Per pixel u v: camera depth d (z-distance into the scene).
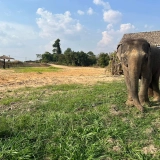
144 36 27.84
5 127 5.11
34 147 4.30
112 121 5.86
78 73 26.38
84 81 16.39
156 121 5.84
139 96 7.36
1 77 19.55
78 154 3.98
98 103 8.02
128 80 7.22
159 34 27.14
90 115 6.27
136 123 5.62
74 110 7.01
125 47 6.90
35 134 4.90
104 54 48.31
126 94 9.48
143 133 4.95
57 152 4.10
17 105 8.11
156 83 8.13
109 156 3.98
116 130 4.99
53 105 7.62
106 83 14.38
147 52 6.73
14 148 4.16
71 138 4.62
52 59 71.50
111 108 7.10
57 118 5.92
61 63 61.38
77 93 10.12
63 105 7.64
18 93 10.89
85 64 57.44
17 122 5.70
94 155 3.96
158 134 4.89
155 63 7.80
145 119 5.94
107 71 25.83
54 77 20.38
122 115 6.40
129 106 7.37
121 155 4.04
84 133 4.87
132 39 7.01
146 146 4.39
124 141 4.56
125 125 5.40
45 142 4.63
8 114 6.82
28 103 8.33
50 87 12.65
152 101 8.00
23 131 5.11
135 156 3.93
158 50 8.06
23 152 4.00
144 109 6.62
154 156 3.94
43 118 6.11
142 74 7.11
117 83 13.77
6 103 8.33
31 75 22.62
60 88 12.02
